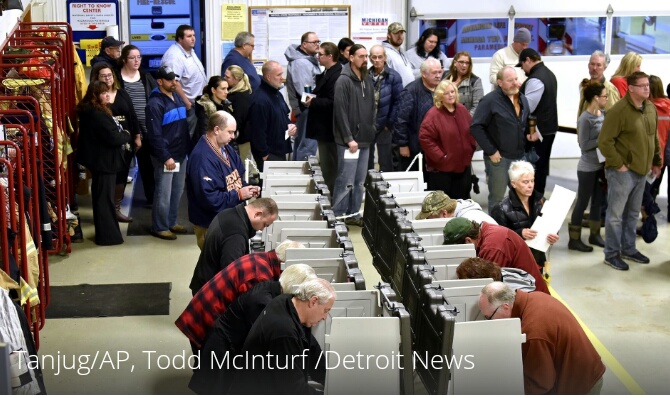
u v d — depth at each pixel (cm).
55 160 708
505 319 383
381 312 416
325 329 427
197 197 638
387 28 1068
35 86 694
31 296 526
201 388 441
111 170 792
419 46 1000
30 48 768
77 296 677
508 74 756
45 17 1008
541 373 402
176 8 1047
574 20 1120
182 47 948
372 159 918
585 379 407
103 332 612
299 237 512
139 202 948
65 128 762
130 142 839
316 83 855
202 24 1066
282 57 1090
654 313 661
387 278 543
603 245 813
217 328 440
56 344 591
